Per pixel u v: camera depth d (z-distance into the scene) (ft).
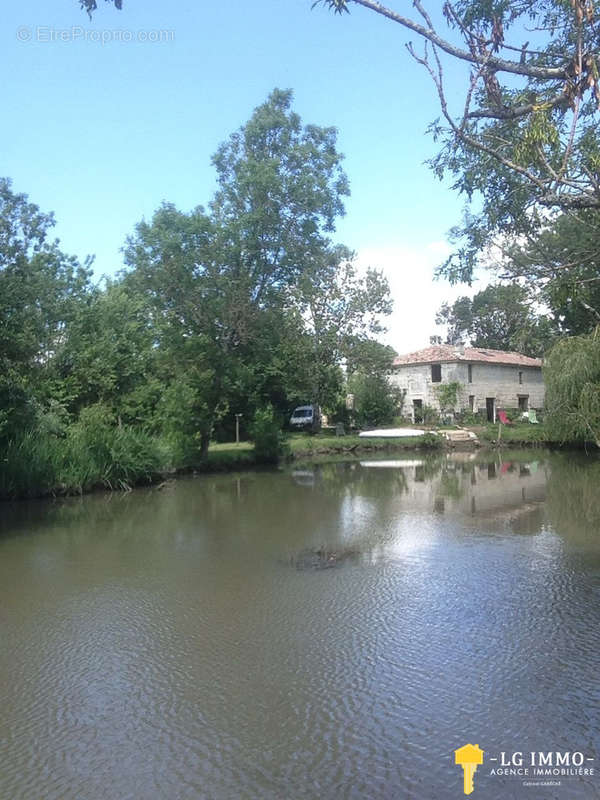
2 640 21.42
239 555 32.86
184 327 85.10
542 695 16.39
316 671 18.22
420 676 17.70
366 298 131.95
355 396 150.51
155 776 13.24
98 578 28.99
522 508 46.96
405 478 71.00
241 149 96.22
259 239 89.40
